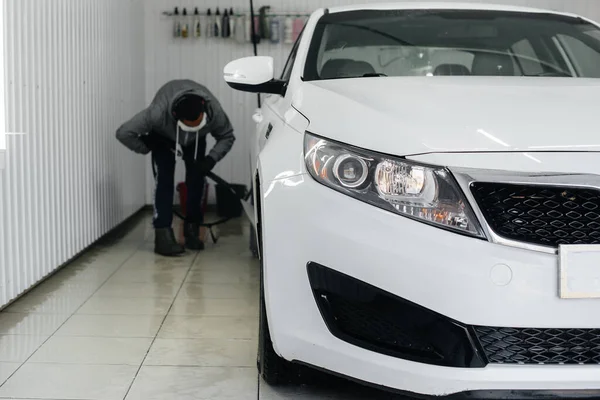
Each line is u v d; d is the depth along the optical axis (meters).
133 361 2.64
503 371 1.82
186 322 3.19
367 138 1.94
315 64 2.77
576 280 1.78
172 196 4.86
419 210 1.84
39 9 3.75
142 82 7.05
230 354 2.73
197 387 2.37
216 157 4.90
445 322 1.82
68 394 2.29
